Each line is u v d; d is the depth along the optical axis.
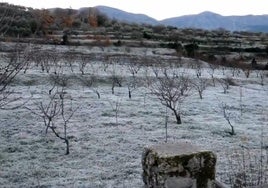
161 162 4.00
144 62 35.41
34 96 19.89
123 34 62.91
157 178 4.04
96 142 12.75
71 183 9.09
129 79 26.64
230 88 27.38
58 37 47.72
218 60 47.31
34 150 11.89
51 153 11.62
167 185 4.00
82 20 69.31
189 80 26.72
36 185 9.00
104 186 8.90
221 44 63.19
